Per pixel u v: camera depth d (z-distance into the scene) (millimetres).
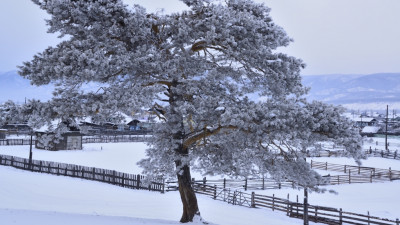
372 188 33969
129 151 55812
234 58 14359
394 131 129000
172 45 14516
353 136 12312
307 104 13172
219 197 27734
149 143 14711
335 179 36781
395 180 38719
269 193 30219
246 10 14812
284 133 12078
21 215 13133
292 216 22859
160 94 15664
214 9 13680
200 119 13664
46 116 13188
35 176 30703
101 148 56781
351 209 25438
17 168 34750
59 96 14016
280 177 14680
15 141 58938
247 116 12000
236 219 20156
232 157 14844
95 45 13180
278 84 14367
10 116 12828
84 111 12695
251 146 14102
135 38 13758
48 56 13227
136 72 13898
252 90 16266
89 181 30328
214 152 15375
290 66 14555
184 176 15867
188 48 15602
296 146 13688
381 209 25719
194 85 14023
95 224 12445
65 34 14383
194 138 15047
